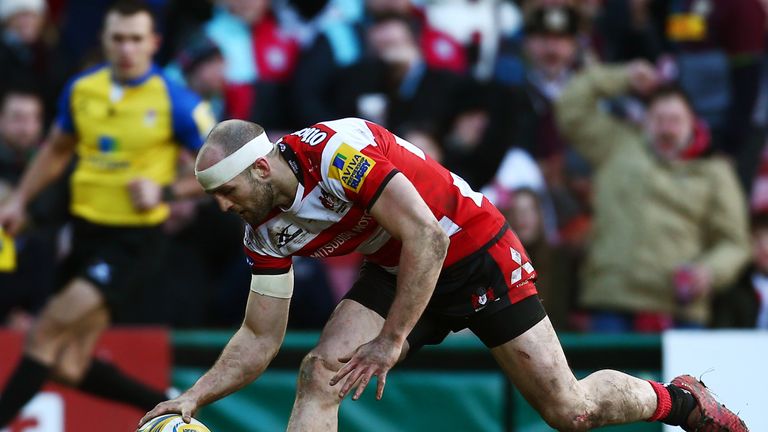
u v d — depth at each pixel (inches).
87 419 911.7
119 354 908.0
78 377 882.1
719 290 1008.2
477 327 602.5
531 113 1107.9
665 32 1197.1
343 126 553.0
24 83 1056.2
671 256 997.2
